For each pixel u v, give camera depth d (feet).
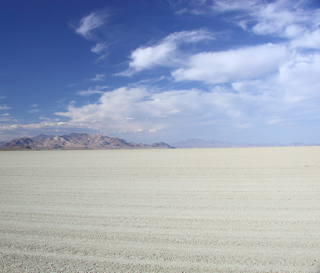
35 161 103.04
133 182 43.42
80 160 107.55
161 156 138.21
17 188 38.63
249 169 60.23
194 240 17.53
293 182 40.81
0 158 132.05
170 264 14.23
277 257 14.85
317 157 100.68
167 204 27.99
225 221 21.61
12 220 22.57
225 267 13.79
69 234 19.01
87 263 14.49
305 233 18.51
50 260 14.93
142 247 16.52
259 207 26.04
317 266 13.79
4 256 15.53
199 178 47.09
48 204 28.50
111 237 18.31
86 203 28.84
